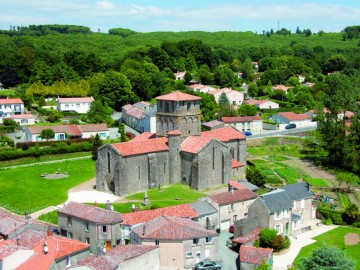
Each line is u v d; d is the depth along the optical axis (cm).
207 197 11150
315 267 8188
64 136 17962
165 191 12700
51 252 8088
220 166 13388
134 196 12312
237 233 10381
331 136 17438
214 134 14425
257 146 19175
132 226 9719
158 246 8431
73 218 9875
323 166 16625
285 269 9100
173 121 13588
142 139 14462
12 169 15075
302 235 11106
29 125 19675
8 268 7888
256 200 10712
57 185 13375
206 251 9275
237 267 9131
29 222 9844
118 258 7850
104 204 11656
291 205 11025
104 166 12744
